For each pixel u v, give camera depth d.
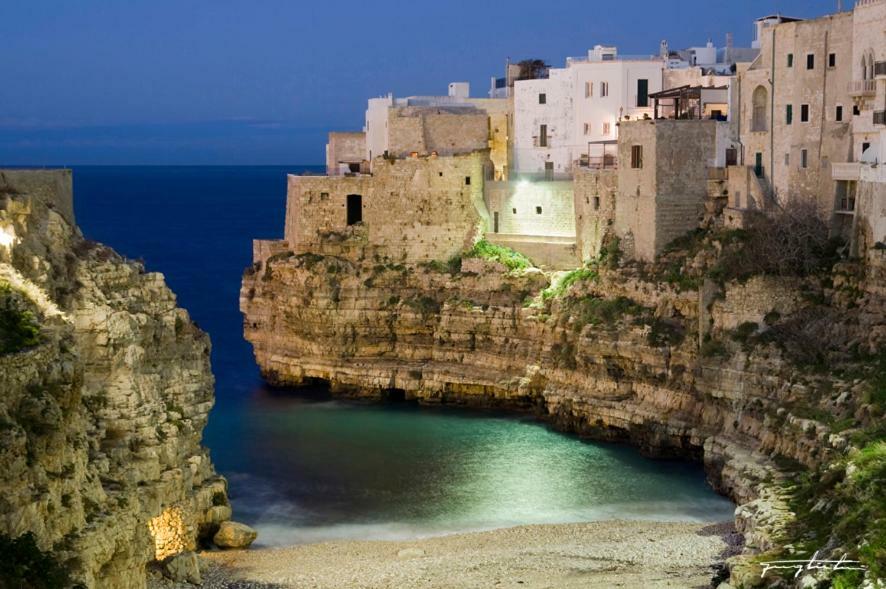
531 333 98.75
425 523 73.12
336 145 127.06
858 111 87.44
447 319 102.38
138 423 61.28
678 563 63.09
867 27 85.56
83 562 48.31
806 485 66.38
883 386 69.81
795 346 80.06
